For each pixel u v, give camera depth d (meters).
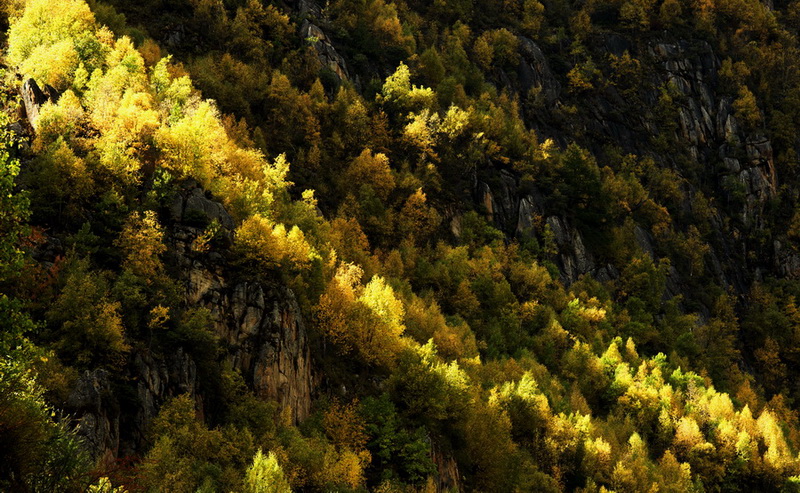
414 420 81.94
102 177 78.44
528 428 101.25
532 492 88.94
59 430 29.92
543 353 134.12
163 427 56.22
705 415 132.12
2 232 33.41
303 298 84.56
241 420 63.56
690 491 108.06
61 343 55.28
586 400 128.62
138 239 69.94
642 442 112.00
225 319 73.19
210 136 97.12
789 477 120.38
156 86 112.88
